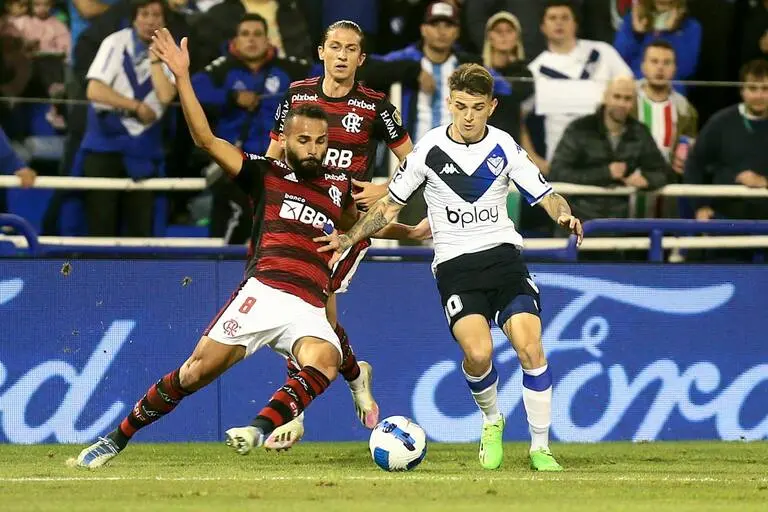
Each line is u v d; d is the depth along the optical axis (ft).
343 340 81.15
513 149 69.67
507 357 97.35
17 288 92.58
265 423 59.41
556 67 115.03
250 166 64.90
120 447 68.54
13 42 110.52
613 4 118.83
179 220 109.50
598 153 110.73
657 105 112.27
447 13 108.78
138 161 108.37
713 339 100.17
